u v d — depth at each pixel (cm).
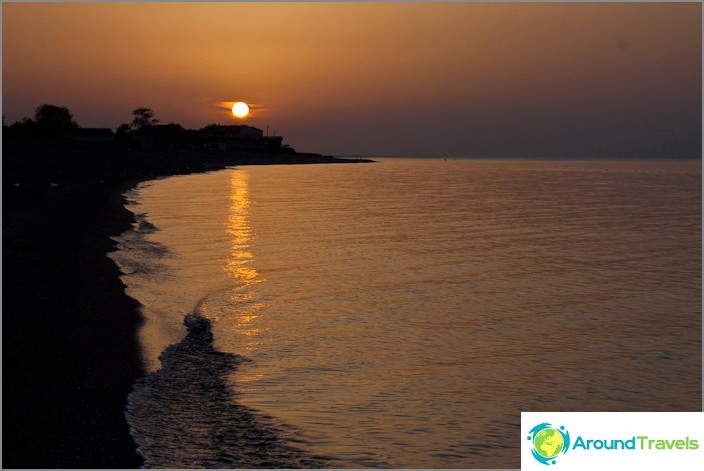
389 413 1350
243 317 2011
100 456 1088
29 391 1300
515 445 1240
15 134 12475
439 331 1923
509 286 2545
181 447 1149
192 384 1441
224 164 17150
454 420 1330
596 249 3538
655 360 1697
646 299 2352
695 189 9475
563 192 8669
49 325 1705
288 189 8600
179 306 2095
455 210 5853
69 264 2484
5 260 2406
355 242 3678
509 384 1525
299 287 2452
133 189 7238
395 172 16612
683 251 3478
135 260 2814
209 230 4038
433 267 2922
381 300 2280
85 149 12600
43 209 4056
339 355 1688
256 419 1286
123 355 1571
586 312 2166
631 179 12912
